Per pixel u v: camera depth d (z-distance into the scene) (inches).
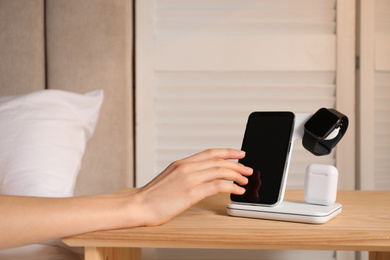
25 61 55.2
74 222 24.0
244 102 57.8
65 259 32.9
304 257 55.7
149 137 57.9
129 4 55.8
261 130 31.3
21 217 23.5
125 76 55.5
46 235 23.6
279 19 57.6
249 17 57.6
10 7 55.2
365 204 32.8
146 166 58.0
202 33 57.8
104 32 55.4
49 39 56.0
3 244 23.3
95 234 24.2
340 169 57.4
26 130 40.9
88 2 55.4
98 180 55.2
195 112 57.9
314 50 57.2
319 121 28.7
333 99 57.4
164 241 24.0
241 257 56.2
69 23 55.6
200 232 24.3
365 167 58.3
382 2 59.6
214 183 26.8
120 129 55.3
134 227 25.5
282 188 28.5
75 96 46.3
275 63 57.2
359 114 58.6
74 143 43.6
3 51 55.2
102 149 55.2
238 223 26.5
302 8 57.7
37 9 55.1
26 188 37.5
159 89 58.4
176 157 58.2
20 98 43.7
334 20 57.7
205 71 57.7
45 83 56.7
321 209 27.2
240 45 57.3
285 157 29.3
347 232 24.1
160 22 57.8
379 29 59.4
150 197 26.1
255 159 30.3
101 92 49.4
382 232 24.0
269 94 57.8
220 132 58.1
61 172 39.9
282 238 23.6
